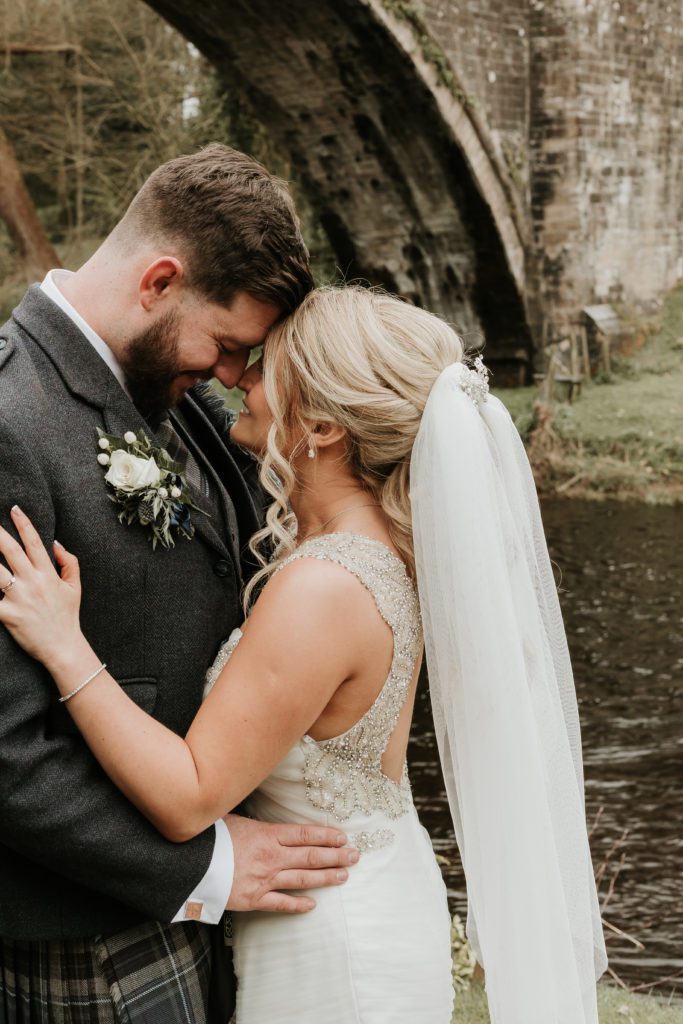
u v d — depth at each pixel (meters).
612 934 3.56
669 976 3.28
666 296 13.20
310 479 1.77
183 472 1.76
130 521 1.61
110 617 1.61
